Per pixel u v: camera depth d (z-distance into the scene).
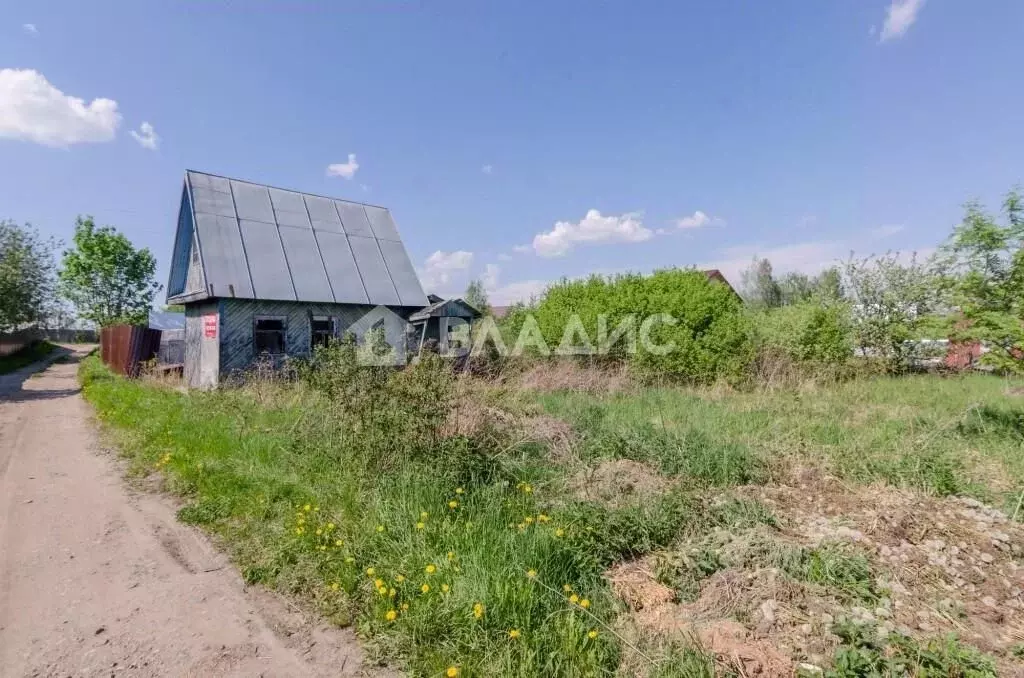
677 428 6.94
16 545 4.42
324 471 5.63
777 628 2.98
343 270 16.73
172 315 35.56
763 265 37.84
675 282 13.11
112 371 19.80
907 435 6.76
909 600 3.25
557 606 3.12
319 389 6.97
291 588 3.65
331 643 3.07
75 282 38.94
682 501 4.56
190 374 16.41
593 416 7.77
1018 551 3.81
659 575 3.62
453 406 6.23
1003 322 6.61
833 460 5.79
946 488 4.98
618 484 5.20
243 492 5.27
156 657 2.94
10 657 2.94
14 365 23.92
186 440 7.14
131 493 5.72
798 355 12.62
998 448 6.25
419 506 4.38
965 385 11.38
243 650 3.00
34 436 8.79
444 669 2.75
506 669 2.68
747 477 5.49
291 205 17.31
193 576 3.88
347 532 4.18
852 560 3.56
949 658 2.66
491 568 3.39
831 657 2.74
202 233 14.62
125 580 3.82
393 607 3.28
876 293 14.89
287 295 14.88
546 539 3.63
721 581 3.42
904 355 14.51
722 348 11.69
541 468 5.58
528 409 8.12
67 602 3.52
